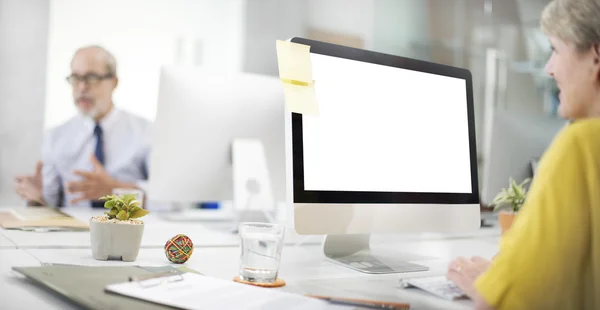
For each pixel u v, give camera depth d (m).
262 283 0.98
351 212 1.22
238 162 1.75
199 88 1.71
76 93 3.64
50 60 3.66
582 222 0.72
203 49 4.07
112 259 1.13
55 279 0.83
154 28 3.94
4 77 3.55
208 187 1.75
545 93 4.53
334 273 1.16
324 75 1.21
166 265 1.10
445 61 4.59
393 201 1.28
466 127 1.45
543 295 0.71
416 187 1.33
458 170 1.42
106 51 3.65
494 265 0.75
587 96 0.85
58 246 1.26
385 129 1.29
